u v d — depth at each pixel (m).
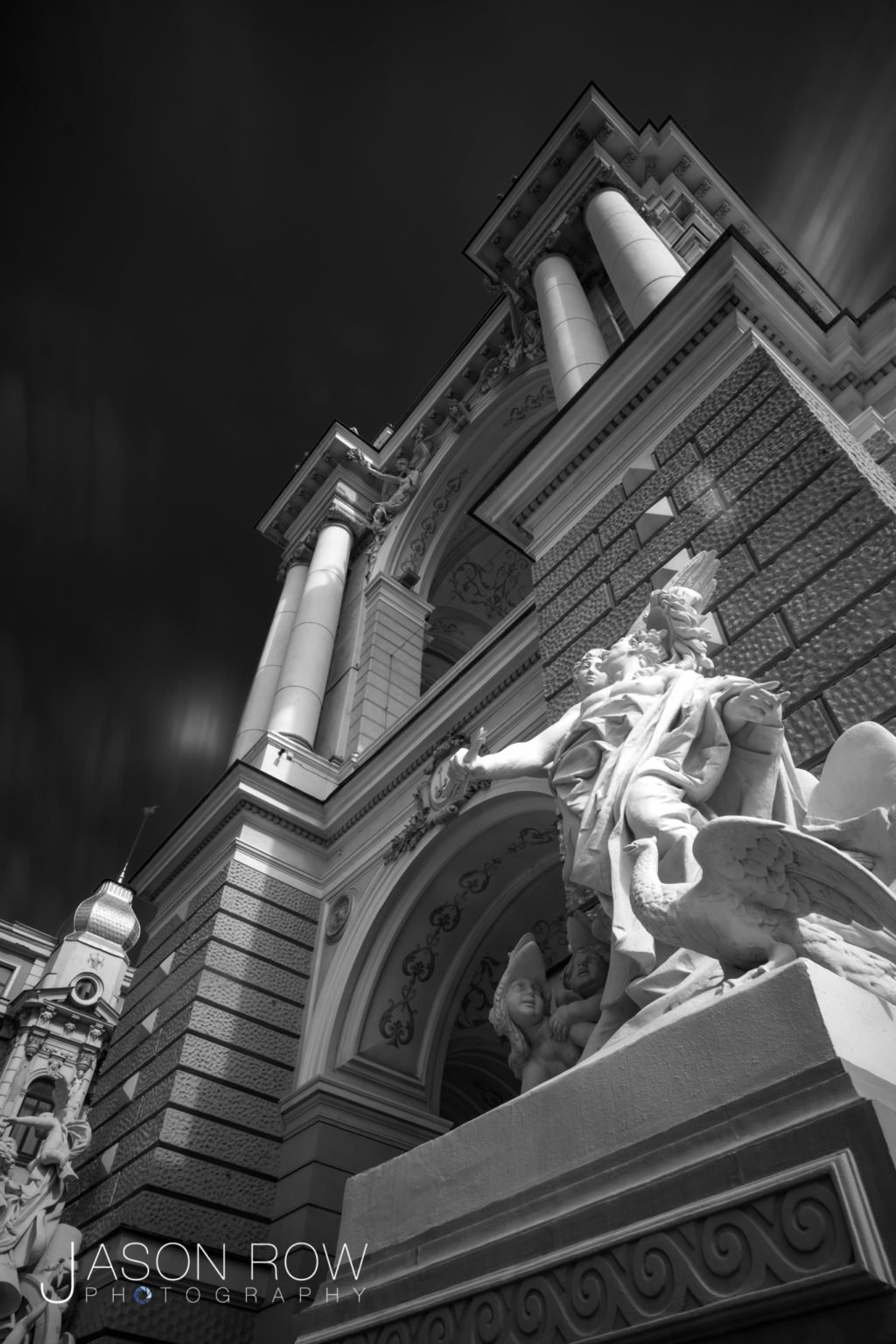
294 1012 9.61
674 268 9.52
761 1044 1.68
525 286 13.20
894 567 4.29
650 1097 1.84
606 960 3.68
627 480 6.74
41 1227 8.62
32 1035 21.38
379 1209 2.46
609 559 6.46
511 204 13.09
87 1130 9.84
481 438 16.77
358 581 16.78
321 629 15.39
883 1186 1.30
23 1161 11.59
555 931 9.47
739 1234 1.45
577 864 3.00
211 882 10.70
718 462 5.96
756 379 6.09
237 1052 9.04
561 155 12.59
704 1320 1.42
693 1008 2.07
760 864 1.90
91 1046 21.83
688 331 6.85
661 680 3.64
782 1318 1.34
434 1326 1.94
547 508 7.64
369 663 14.41
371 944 9.27
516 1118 2.18
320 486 18.95
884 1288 1.22
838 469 4.98
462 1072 11.80
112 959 23.77
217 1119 8.52
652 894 2.27
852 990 1.71
